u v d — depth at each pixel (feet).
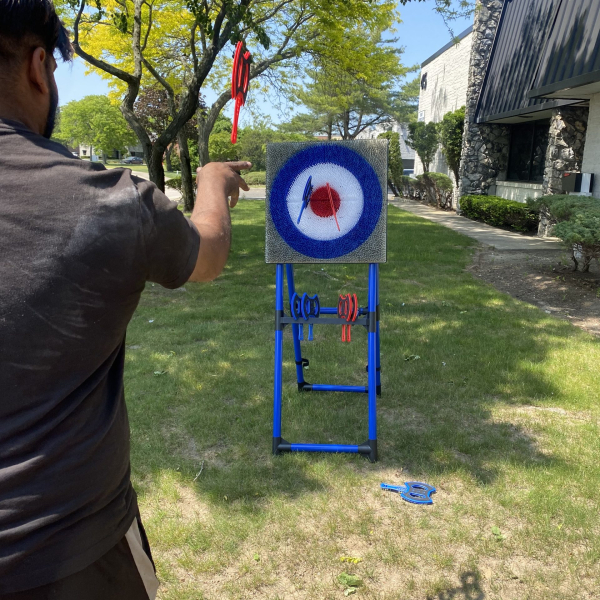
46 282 3.11
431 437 12.21
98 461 3.52
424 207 73.15
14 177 3.16
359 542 9.04
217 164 4.77
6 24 3.24
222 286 27.12
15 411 3.16
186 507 9.98
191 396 14.40
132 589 4.03
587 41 30.68
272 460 11.39
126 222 3.30
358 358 17.15
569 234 25.34
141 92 71.56
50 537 3.28
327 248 11.18
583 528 9.23
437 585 8.10
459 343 18.28
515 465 11.09
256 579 8.26
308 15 40.83
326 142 11.01
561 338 18.70
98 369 3.53
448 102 72.90
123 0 32.91
